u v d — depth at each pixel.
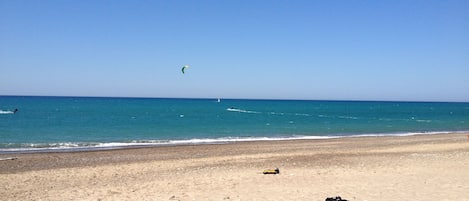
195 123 58.91
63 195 12.84
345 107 158.00
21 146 29.28
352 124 59.12
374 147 27.86
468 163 18.39
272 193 12.32
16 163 20.64
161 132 43.97
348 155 22.78
